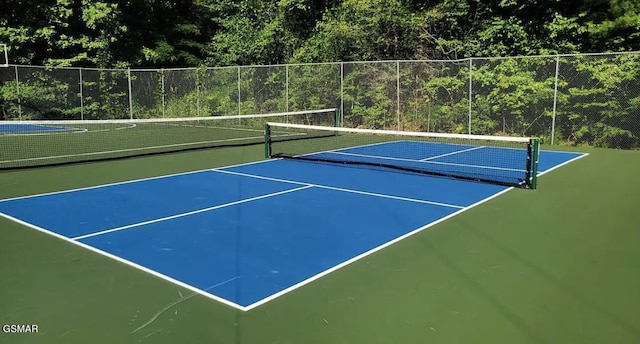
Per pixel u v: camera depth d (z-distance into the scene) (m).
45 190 8.41
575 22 16.88
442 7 19.44
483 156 12.73
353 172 10.27
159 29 27.09
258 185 8.87
